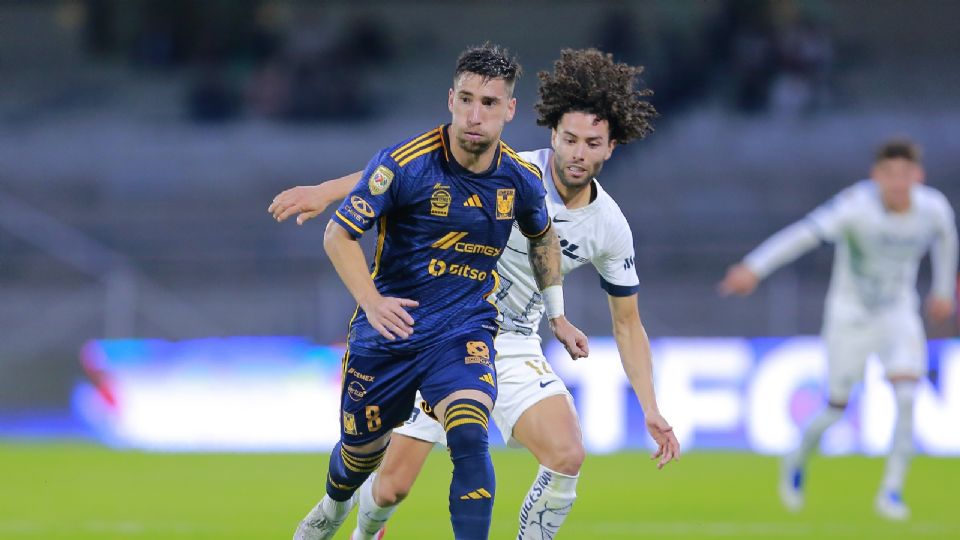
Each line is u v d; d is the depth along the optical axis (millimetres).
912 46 87750
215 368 49562
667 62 80438
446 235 16266
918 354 31297
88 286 61938
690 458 43969
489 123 15648
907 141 31250
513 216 16656
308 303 58219
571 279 54250
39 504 31797
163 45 88562
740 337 57000
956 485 36500
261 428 48969
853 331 31578
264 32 87812
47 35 92688
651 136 77438
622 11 85812
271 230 67625
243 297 58938
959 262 62062
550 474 18266
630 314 19453
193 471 39875
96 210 75500
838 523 28266
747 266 32094
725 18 81062
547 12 94375
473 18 93688
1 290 61812
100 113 84500
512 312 19734
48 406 53875
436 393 16281
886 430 46625
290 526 27719
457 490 15555
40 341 58812
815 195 74500
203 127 82625
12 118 83812
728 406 47594
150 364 50219
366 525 20156
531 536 18500
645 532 26594
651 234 66812
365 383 16875
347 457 17547
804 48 80250
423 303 16547
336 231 15828
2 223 65688
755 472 39781
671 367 47812
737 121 78938
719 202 73688
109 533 26609
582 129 17906
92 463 42375
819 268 59094
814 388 46969
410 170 15938
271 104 83000
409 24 93125
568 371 47906
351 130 82125
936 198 31781
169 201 76938
